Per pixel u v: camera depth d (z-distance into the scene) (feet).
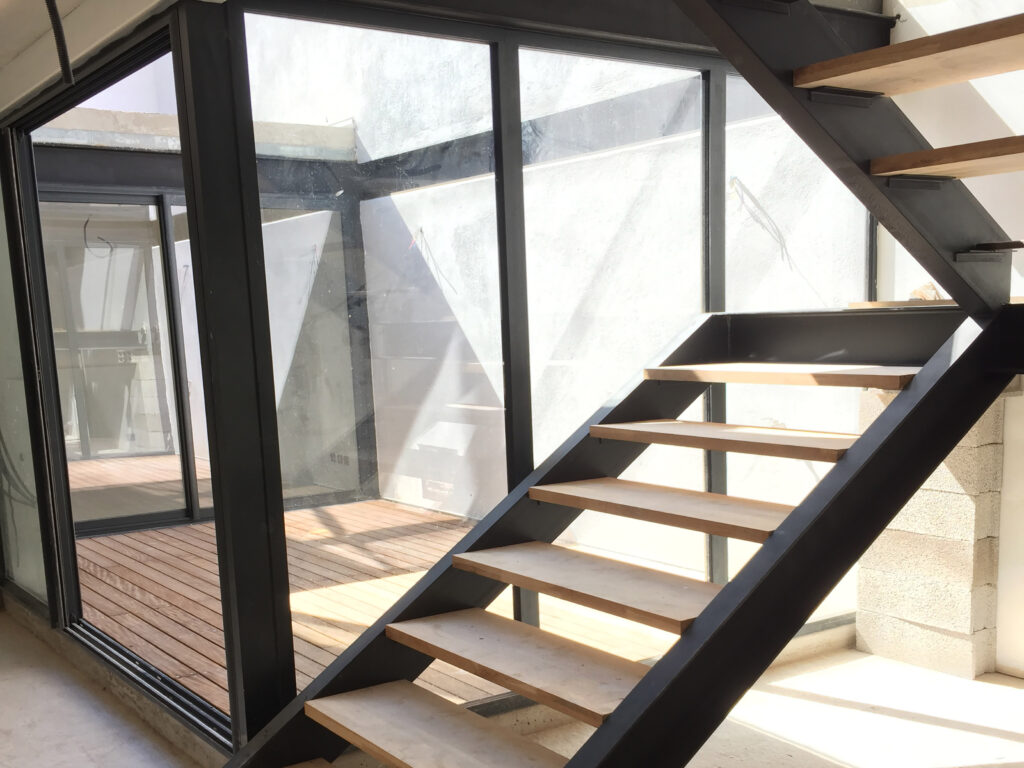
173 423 17.42
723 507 9.43
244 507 9.45
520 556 10.17
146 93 10.61
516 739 8.44
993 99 13.19
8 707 12.82
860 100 7.64
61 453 14.92
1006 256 9.19
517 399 11.27
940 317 10.40
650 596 8.65
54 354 14.94
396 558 10.62
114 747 11.46
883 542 14.33
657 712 7.44
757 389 13.19
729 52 7.21
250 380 9.42
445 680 10.84
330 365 10.02
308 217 9.79
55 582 15.05
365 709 9.12
